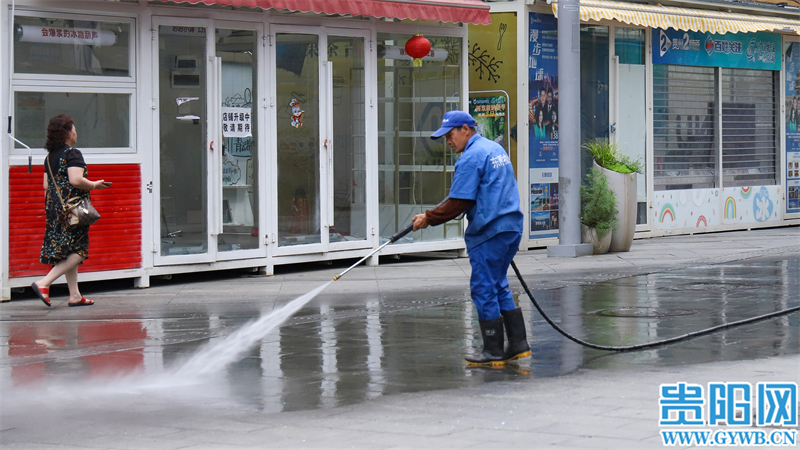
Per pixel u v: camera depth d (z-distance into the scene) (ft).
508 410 19.48
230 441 17.88
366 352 26.18
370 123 45.88
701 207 65.51
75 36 36.91
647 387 21.21
